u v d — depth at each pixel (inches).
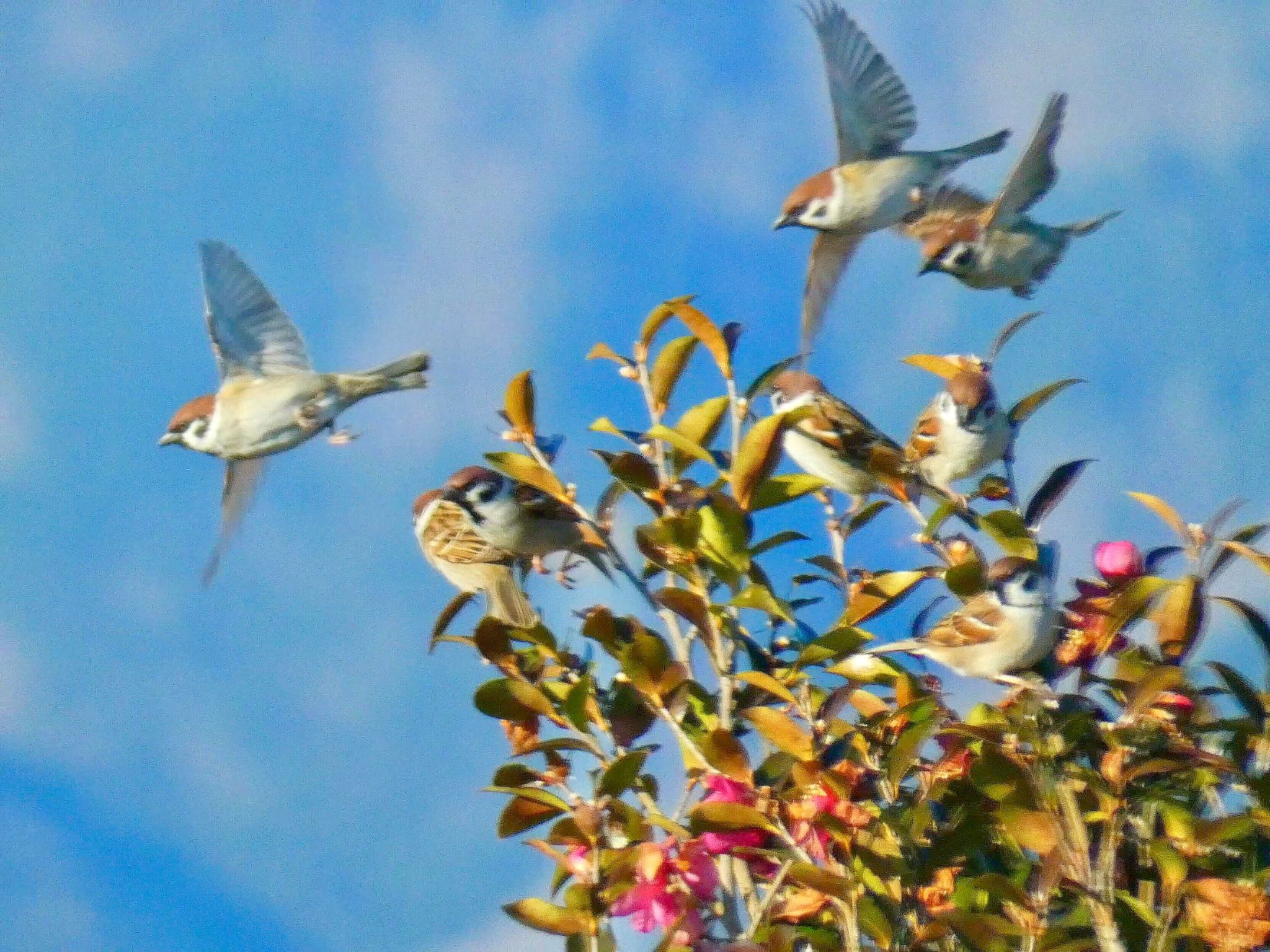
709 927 292.2
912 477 365.1
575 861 286.0
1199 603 313.3
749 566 305.7
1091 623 318.0
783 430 298.8
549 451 338.3
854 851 284.2
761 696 305.6
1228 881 279.7
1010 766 283.1
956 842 292.4
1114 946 273.4
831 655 297.7
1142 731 285.9
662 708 292.0
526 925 282.7
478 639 320.8
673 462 325.7
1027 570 335.9
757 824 280.4
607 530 339.6
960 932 277.9
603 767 294.5
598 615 309.3
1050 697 294.2
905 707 303.1
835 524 347.6
